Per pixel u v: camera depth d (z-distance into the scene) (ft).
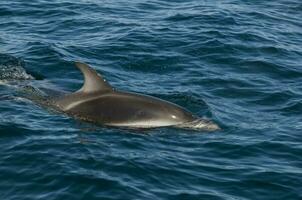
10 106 72.28
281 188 59.57
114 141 65.62
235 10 115.14
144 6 116.78
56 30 102.53
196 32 101.55
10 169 59.93
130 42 96.27
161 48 94.79
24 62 86.53
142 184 58.44
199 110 74.95
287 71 89.61
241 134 69.41
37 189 57.16
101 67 87.04
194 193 57.77
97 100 71.15
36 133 66.49
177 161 62.75
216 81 84.23
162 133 68.13
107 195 56.34
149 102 70.74
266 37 102.58
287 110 76.69
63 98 73.20
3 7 111.24
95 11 112.16
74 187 57.26
